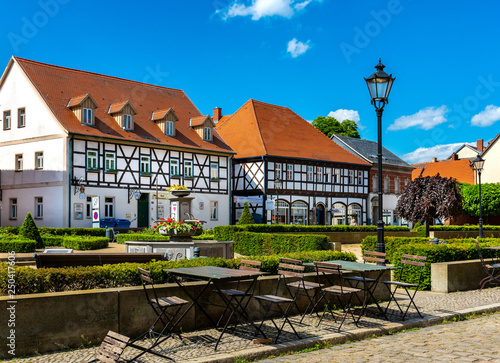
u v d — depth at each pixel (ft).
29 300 21.35
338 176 154.51
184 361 20.43
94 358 19.24
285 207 138.82
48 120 105.60
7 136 114.01
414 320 28.96
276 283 29.89
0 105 115.55
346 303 33.14
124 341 18.56
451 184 80.89
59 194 103.04
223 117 175.63
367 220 163.94
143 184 115.55
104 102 118.21
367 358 21.80
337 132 204.64
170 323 25.38
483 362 20.83
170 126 123.75
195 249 48.67
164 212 119.24
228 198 133.69
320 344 24.18
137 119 121.19
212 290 27.20
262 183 134.72
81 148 104.68
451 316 30.53
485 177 188.75
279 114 157.99
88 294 23.00
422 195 82.07
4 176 114.73
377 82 39.70
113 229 97.50
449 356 21.83
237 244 81.71
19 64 111.14
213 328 26.61
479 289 41.81
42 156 107.34
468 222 175.63
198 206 126.11
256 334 24.88
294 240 70.59
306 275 31.35
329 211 150.20
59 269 24.85
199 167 127.34
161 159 119.24
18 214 111.75
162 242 52.90
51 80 112.98
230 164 134.51
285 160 139.23
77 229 90.33
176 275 27.37
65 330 22.25
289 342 23.70
